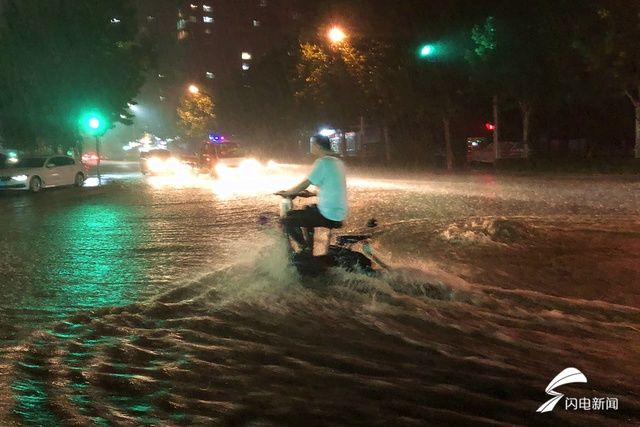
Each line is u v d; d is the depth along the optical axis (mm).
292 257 9289
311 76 45938
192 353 6570
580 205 19031
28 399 5543
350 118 50469
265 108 69062
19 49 39344
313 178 9188
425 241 12656
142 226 16391
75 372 6164
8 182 30109
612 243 12258
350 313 7840
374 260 9500
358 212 18125
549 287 9336
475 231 13359
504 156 44156
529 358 6359
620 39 26312
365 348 6633
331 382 5762
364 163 48094
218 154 39375
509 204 19594
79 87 40375
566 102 37000
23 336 7312
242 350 6625
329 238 9469
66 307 8516
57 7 39781
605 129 45000
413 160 46500
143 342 6980
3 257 12312
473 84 34438
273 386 5703
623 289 9227
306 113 58000
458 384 5699
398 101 38469
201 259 11539
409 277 9070
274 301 8367
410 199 21641
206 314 7910
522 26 31484
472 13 33844
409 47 36062
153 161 45656
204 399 5469
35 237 14992
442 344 6734
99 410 5293
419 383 5723
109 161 83812
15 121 40938
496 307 8070
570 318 7637
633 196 21531
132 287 9539
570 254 11352
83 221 17891
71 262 11609
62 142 42438
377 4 36281
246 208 20141
